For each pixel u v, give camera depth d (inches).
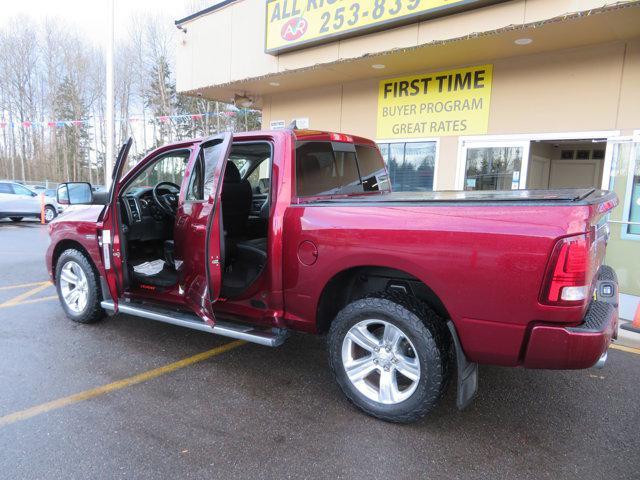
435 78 303.6
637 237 227.1
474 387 114.2
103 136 1870.1
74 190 175.3
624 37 229.8
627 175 232.5
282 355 167.0
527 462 105.9
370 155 182.5
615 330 112.9
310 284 128.6
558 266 94.7
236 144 150.9
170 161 175.2
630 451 110.8
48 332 184.4
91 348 168.9
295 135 141.3
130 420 120.6
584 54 246.2
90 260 186.5
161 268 174.7
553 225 95.9
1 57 1822.1
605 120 242.1
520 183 274.7
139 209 181.8
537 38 235.3
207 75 381.4
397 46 265.4
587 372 156.6
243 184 173.9
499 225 101.1
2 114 1868.8
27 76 1866.4
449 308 107.9
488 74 280.7
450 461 105.7
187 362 158.7
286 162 136.3
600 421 124.6
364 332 122.9
